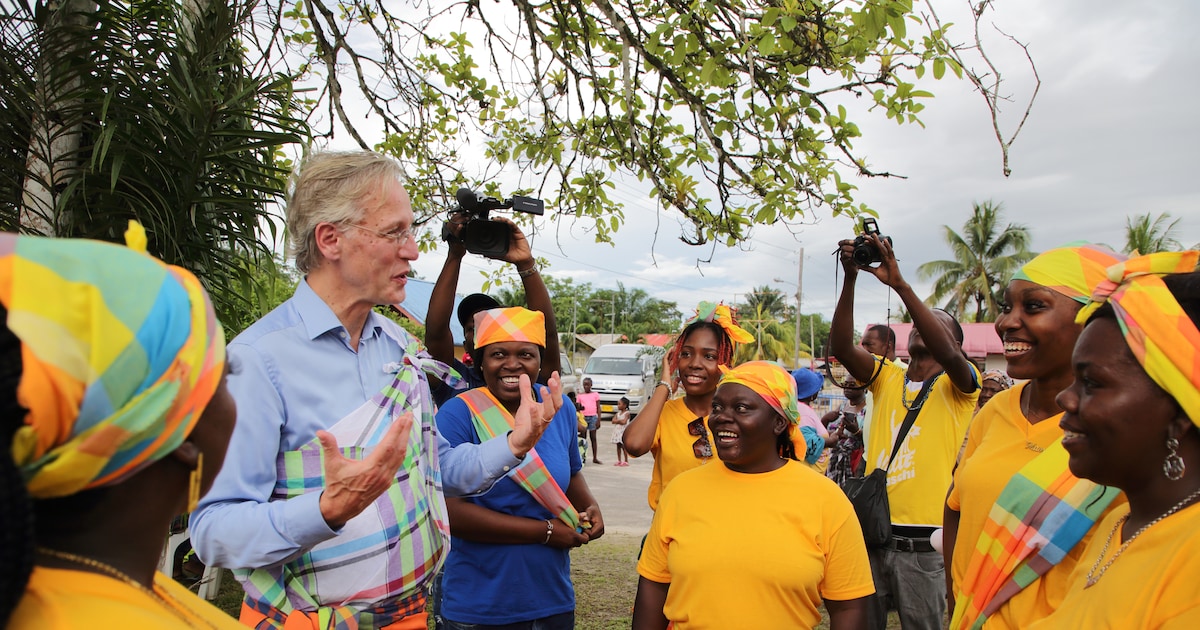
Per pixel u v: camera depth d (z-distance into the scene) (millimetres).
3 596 724
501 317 3109
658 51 4324
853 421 5199
